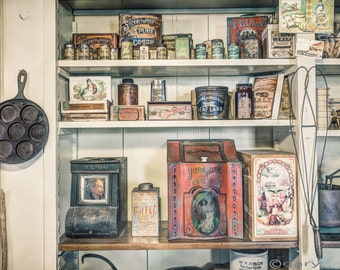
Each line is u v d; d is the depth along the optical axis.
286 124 1.20
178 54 1.23
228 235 1.17
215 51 1.23
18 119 1.15
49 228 1.14
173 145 1.27
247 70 1.33
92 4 1.39
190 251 1.45
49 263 1.14
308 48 1.17
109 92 1.30
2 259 1.13
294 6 1.18
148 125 1.20
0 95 1.16
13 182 1.16
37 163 1.16
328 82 1.48
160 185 1.46
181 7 1.44
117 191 1.22
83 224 1.17
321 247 1.10
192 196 1.17
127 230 1.28
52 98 1.16
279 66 1.24
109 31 1.46
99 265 1.44
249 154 1.19
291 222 1.15
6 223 1.15
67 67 1.22
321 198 1.18
